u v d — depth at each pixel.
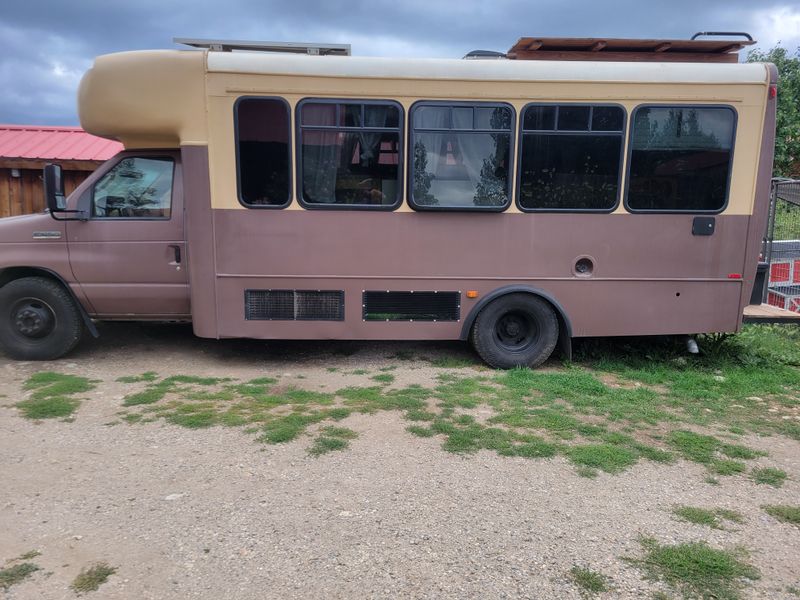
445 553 2.95
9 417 4.68
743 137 5.95
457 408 5.06
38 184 9.77
